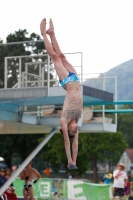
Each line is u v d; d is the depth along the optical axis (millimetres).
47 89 20281
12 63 22531
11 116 22031
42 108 23188
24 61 22531
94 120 26469
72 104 12234
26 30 62406
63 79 12656
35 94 20438
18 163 95062
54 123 23672
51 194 29438
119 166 27359
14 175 22281
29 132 28594
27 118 22969
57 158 66125
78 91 12477
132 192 33500
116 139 64562
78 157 65188
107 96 22609
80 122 23938
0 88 21719
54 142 64625
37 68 22609
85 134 63562
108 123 26797
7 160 72562
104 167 120312
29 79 22562
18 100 20859
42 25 13289
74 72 12914
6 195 23234
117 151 65250
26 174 23875
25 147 71500
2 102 20562
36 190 29781
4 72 22562
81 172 66812
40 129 26234
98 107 59719
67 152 11867
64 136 11945
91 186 28797
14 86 22406
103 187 28953
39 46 22312
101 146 63156
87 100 22594
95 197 28781
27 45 22312
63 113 12164
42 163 94625
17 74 22500
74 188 29125
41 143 24016
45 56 22422
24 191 23906
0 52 22625
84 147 63531
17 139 70500
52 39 13234
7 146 70250
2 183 23000
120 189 27094
